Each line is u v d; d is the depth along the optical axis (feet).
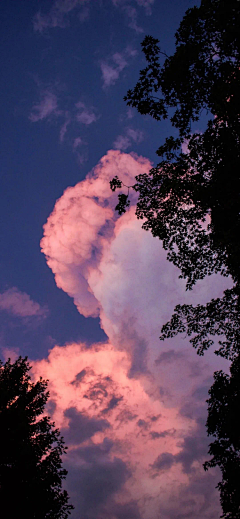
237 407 54.34
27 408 48.65
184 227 42.68
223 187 34.60
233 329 46.11
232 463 55.31
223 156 35.50
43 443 44.78
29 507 39.55
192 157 36.58
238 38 33.19
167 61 37.24
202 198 35.78
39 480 41.65
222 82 33.76
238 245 33.27
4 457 42.14
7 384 48.57
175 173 38.19
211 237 39.45
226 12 32.60
